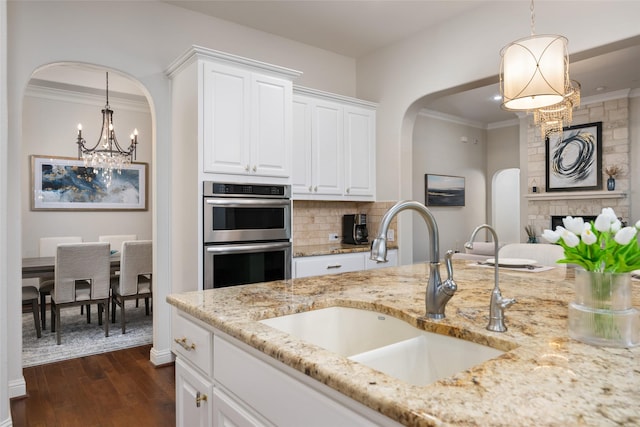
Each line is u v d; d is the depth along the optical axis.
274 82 3.16
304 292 1.59
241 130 2.97
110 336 3.85
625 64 4.95
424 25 3.66
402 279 1.91
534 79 2.22
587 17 2.69
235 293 1.57
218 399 1.19
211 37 3.47
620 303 0.90
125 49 3.04
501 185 8.94
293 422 0.88
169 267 3.21
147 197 5.94
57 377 2.90
